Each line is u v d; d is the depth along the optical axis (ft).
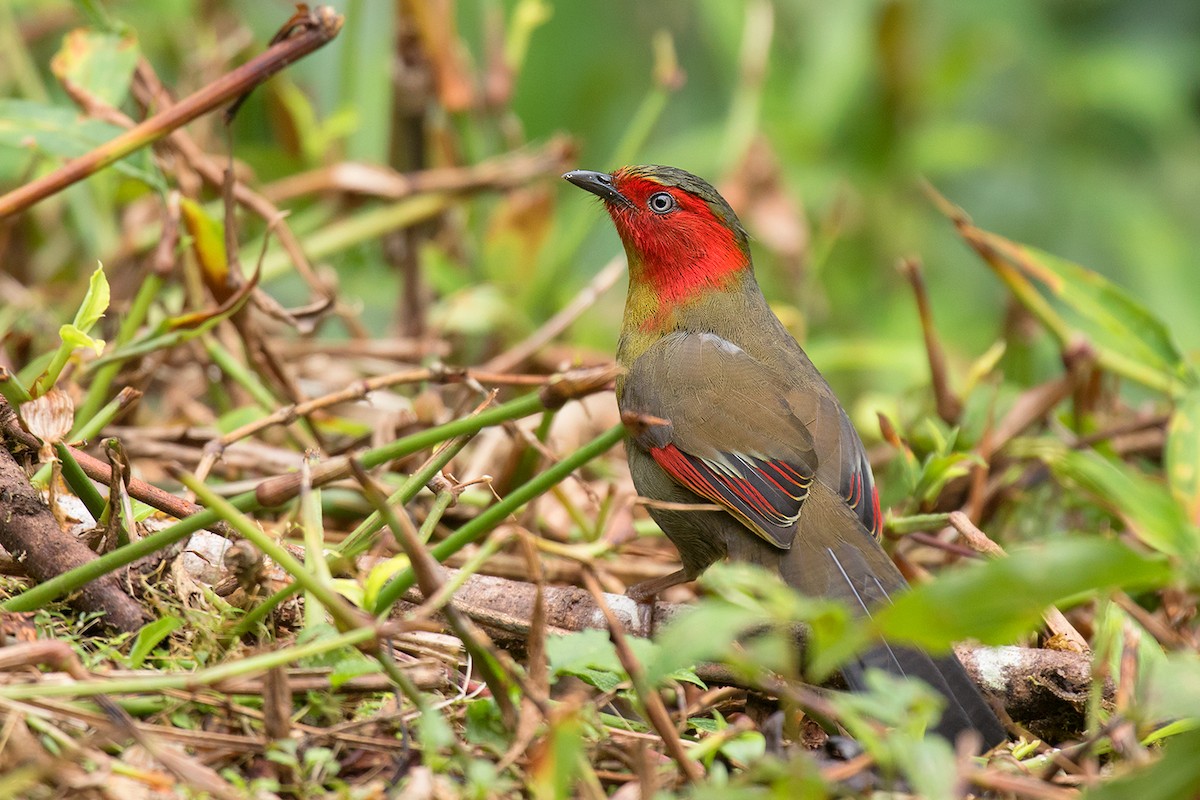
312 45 30.32
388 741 20.43
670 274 34.22
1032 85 56.18
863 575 27.68
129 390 29.07
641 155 53.57
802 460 29.37
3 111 31.63
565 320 39.06
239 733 20.44
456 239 45.09
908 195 53.06
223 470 32.96
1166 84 53.98
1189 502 32.07
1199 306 51.21
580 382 21.48
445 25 42.11
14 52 41.19
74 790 18.16
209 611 22.67
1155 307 51.21
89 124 32.04
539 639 20.40
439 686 21.84
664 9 57.11
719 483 29.48
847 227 52.37
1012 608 17.38
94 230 40.86
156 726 19.71
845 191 51.03
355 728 20.56
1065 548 17.13
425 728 19.04
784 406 30.37
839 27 51.98
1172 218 54.70
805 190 50.29
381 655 19.83
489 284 43.50
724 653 18.69
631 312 34.86
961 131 52.75
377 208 42.98
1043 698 24.36
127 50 33.06
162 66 46.62
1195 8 56.39
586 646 19.83
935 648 17.89
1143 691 20.29
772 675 24.13
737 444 29.68
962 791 19.49
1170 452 32.71
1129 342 36.01
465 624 19.93
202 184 41.04
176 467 19.65
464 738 20.90
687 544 30.50
